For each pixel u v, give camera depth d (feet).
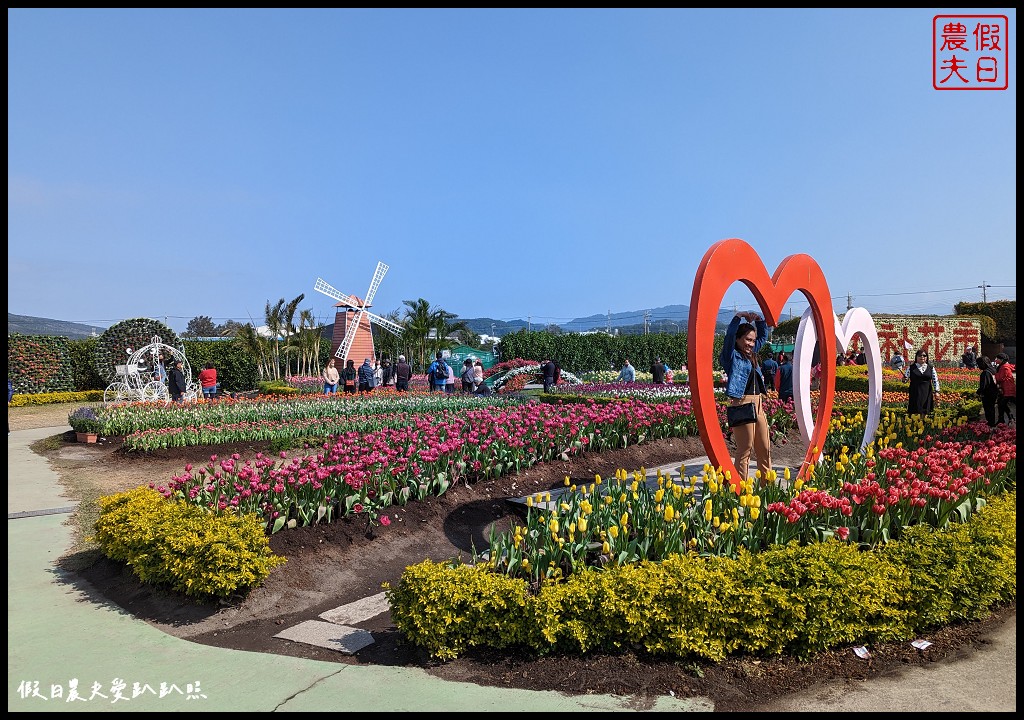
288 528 21.85
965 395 60.39
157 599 19.04
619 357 150.20
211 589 17.93
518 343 141.69
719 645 14.14
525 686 13.67
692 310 22.58
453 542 24.07
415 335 144.15
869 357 33.91
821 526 18.35
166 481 35.19
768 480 20.98
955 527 18.61
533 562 16.66
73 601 19.29
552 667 14.19
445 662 14.79
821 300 28.91
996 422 45.03
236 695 13.61
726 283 23.43
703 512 18.93
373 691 13.64
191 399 63.62
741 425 24.89
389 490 25.04
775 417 43.80
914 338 111.55
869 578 15.12
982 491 22.48
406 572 15.74
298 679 14.29
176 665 15.14
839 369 83.51
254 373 106.42
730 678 13.75
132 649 16.05
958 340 112.88
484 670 14.35
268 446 43.19
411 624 15.08
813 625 14.42
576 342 146.30
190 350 99.09
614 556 16.48
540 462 32.65
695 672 13.89
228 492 23.06
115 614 18.35
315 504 22.62
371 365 76.59
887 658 14.67
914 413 42.78
